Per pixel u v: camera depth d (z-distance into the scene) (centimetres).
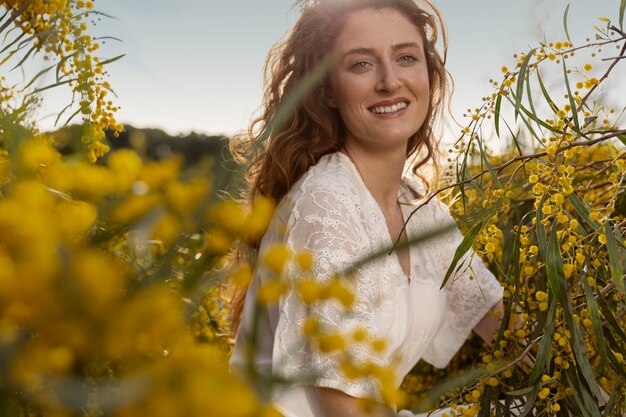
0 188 39
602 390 173
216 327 168
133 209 36
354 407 130
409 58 187
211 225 37
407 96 185
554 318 146
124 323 30
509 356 169
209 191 37
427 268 191
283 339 140
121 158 37
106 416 30
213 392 29
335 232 154
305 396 141
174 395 29
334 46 187
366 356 135
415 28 188
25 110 67
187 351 31
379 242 169
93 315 29
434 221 204
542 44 157
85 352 30
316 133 189
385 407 41
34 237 29
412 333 185
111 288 30
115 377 32
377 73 184
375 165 191
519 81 152
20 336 30
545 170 148
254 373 35
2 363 29
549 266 139
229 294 195
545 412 161
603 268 152
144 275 36
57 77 112
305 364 134
